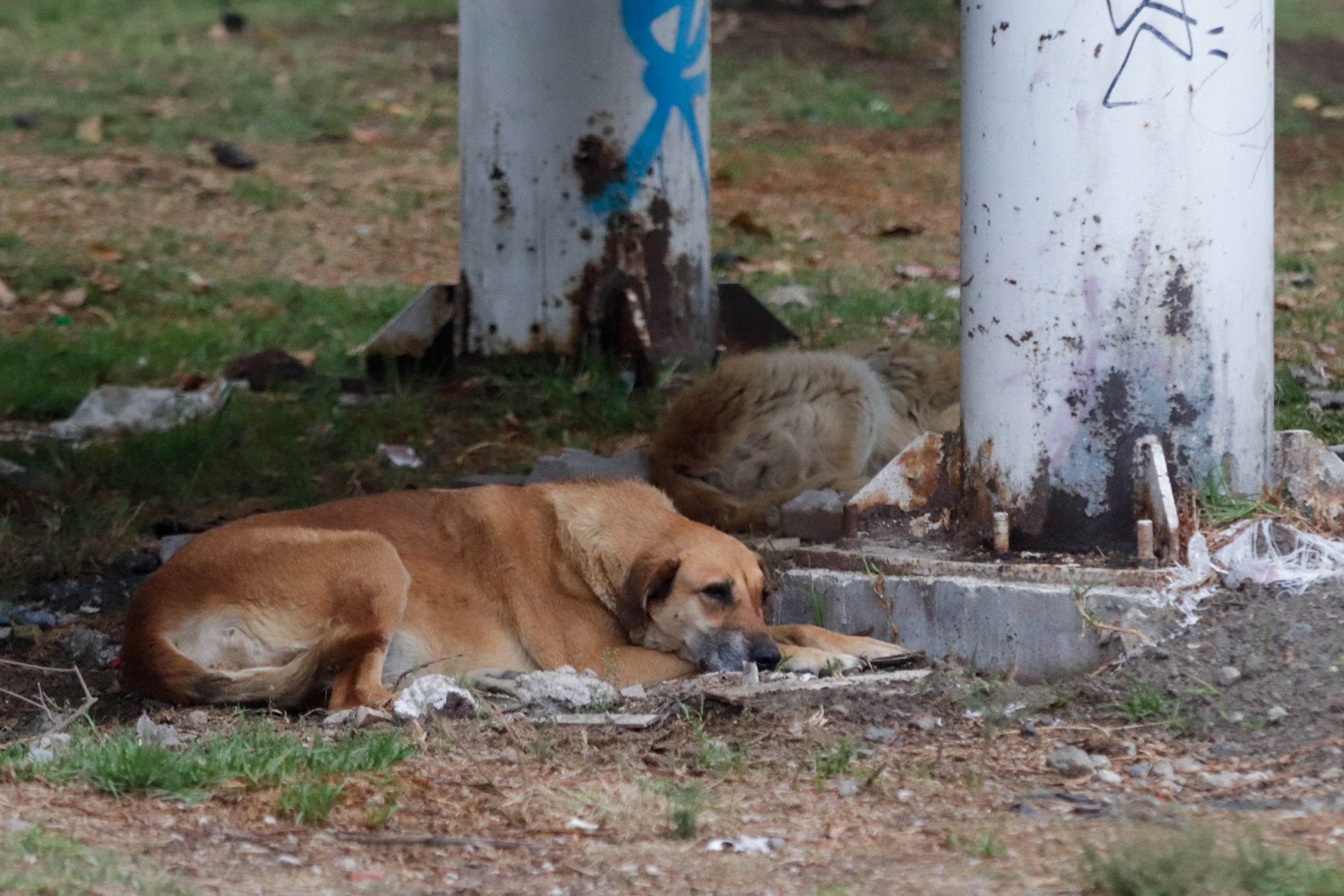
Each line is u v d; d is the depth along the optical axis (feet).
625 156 59.57
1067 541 31.65
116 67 121.70
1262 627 28.19
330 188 95.71
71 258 79.25
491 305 60.85
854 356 49.42
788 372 47.32
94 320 72.08
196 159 99.40
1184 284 30.63
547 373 60.49
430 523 34.53
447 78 122.83
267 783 24.47
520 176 59.77
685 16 59.67
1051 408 31.42
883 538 34.45
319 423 55.83
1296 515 30.91
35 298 74.02
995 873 20.33
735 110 114.62
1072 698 28.35
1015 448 31.96
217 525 46.52
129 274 77.77
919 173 101.24
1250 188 30.96
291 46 130.72
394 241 87.20
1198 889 19.15
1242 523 30.42
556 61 58.80
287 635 32.53
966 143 32.55
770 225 89.61
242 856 21.40
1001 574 31.09
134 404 58.23
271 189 93.91
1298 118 111.24
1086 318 30.91
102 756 24.82
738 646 32.19
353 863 21.31
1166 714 26.94
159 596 33.04
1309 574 29.30
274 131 107.04
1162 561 30.35
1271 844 20.89
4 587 42.14
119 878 19.76
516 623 33.83
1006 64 31.01
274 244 85.66
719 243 85.81
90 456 51.44
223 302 75.05
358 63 125.80
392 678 32.58
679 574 33.04
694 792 24.16
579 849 21.97
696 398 47.50
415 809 23.75
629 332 60.44
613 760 26.43
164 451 51.24
